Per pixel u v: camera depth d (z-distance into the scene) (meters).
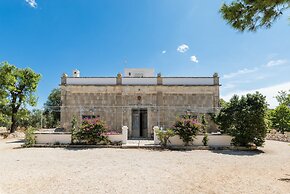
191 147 14.10
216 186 5.95
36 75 26.28
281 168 8.34
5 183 6.20
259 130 13.79
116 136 15.30
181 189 5.70
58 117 41.72
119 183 6.24
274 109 27.84
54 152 12.38
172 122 20.50
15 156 11.05
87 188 5.76
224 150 13.54
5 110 24.98
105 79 21.42
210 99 20.89
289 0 4.00
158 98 20.86
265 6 4.21
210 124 20.14
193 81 21.36
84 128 14.98
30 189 5.66
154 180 6.58
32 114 38.09
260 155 11.63
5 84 23.98
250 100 14.27
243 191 5.48
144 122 21.03
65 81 21.22
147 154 11.81
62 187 5.84
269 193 5.31
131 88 21.03
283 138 19.48
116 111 20.69
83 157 10.78
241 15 4.45
